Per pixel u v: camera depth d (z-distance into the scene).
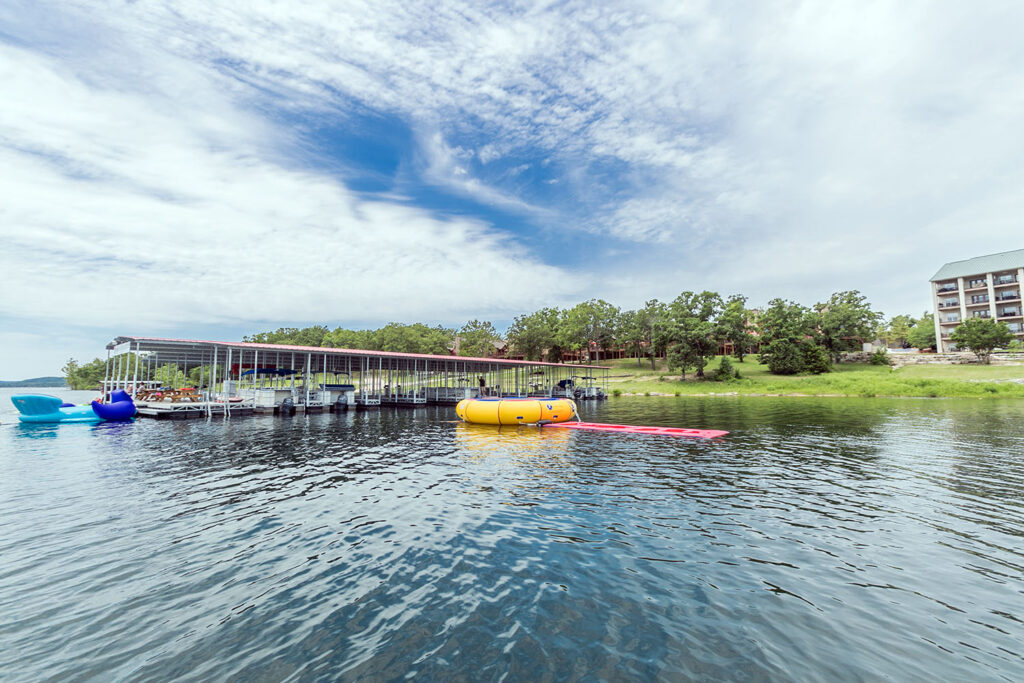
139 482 11.75
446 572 6.39
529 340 83.38
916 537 7.68
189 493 10.68
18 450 16.56
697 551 7.13
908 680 4.00
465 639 4.74
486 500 10.12
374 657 4.43
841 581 6.05
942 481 11.66
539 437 20.47
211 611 5.32
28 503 9.80
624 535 7.86
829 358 65.19
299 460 14.88
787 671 4.14
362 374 36.34
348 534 7.94
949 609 5.30
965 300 71.06
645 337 76.69
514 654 4.46
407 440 19.58
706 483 11.66
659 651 4.50
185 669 4.25
